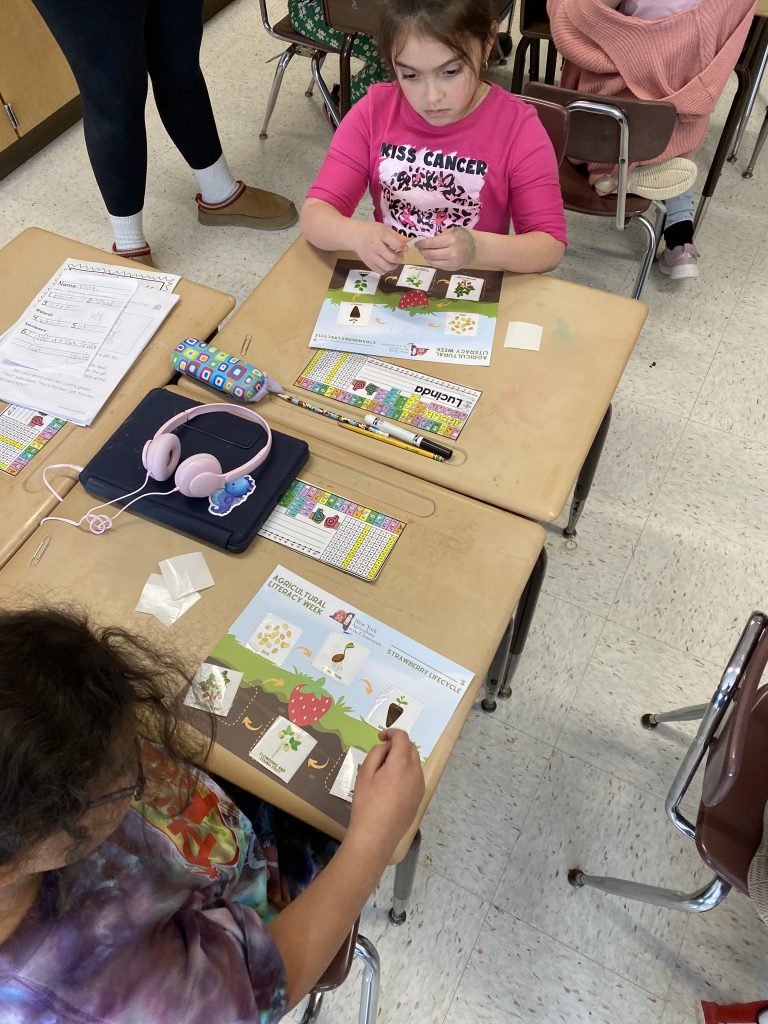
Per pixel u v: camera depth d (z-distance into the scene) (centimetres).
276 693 91
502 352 121
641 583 182
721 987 137
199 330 128
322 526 105
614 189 194
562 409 115
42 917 55
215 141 231
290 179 267
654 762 160
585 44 186
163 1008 57
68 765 48
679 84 183
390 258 127
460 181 143
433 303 128
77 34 177
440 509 106
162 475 106
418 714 90
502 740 163
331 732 88
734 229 246
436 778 86
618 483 198
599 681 170
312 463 112
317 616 97
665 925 142
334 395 118
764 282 234
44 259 139
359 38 222
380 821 79
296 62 303
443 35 114
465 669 93
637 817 154
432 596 98
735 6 171
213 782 86
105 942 57
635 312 125
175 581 99
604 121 168
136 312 129
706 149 264
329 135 280
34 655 50
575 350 121
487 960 140
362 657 93
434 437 112
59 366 122
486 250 128
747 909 144
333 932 76
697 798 155
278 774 86
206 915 66
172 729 66
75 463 112
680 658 172
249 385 116
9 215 260
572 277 237
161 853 69
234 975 63
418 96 126
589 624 177
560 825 153
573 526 186
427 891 147
